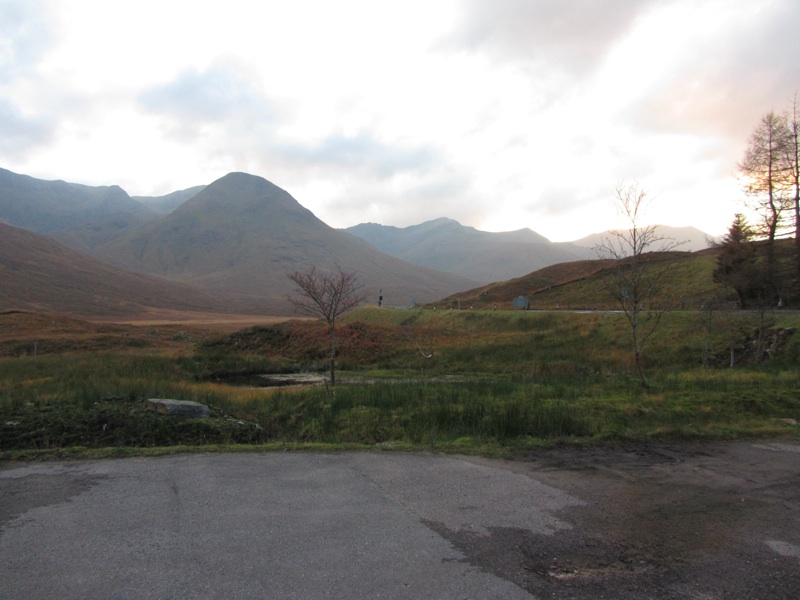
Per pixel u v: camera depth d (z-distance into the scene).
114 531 4.96
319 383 24.02
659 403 12.41
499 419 10.66
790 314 25.56
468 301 76.75
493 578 4.13
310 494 6.12
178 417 11.72
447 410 12.03
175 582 3.99
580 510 5.71
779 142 34.66
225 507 5.64
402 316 51.16
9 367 22.34
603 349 28.02
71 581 4.00
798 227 33.72
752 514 5.66
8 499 5.89
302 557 4.44
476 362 28.56
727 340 24.19
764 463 7.76
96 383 16.25
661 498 6.14
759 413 11.86
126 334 65.75
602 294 57.00
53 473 6.94
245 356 33.09
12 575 4.09
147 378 20.66
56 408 11.94
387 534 4.95
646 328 29.05
